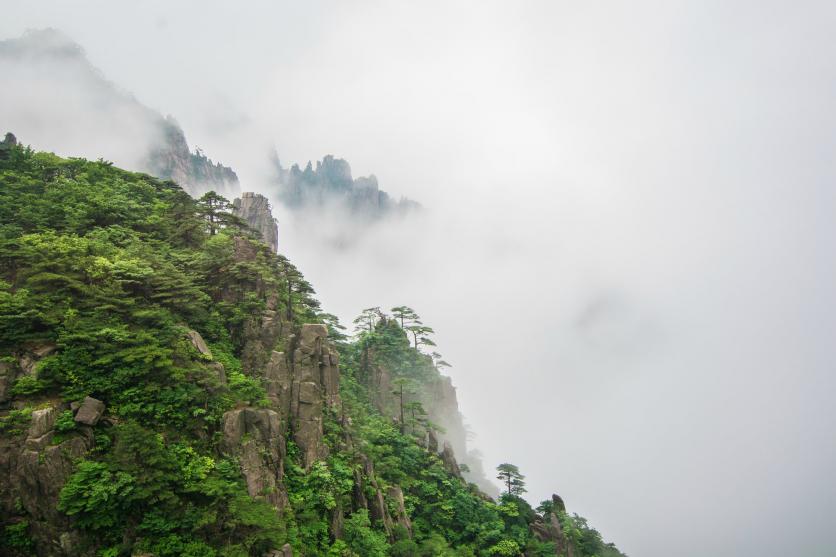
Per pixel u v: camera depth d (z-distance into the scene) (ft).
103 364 94.63
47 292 102.22
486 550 161.89
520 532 179.42
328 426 143.84
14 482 78.07
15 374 88.12
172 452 89.86
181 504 84.89
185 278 128.67
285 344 145.28
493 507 186.50
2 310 93.30
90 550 76.38
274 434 113.50
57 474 78.95
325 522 112.88
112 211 154.71
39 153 192.85
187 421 97.91
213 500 88.38
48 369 89.76
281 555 90.38
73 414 86.33
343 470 129.59
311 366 145.18
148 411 93.56
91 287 107.34
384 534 131.23
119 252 126.52
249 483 99.86
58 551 75.20
